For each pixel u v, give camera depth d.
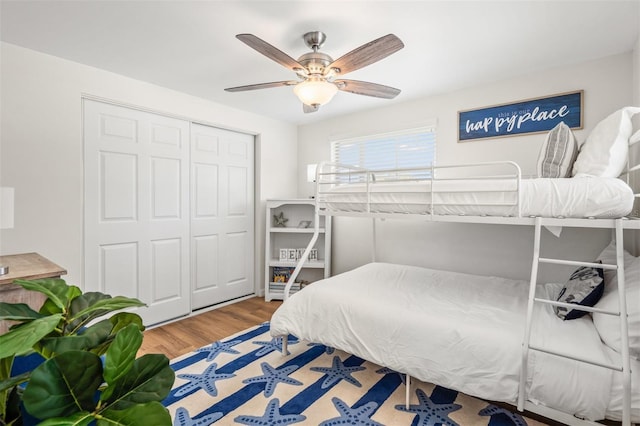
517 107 2.63
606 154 1.61
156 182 2.94
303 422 1.65
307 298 2.18
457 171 2.96
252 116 3.68
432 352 1.65
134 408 0.61
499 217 1.69
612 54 2.25
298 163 4.26
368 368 2.20
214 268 3.48
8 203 1.65
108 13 1.77
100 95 2.50
